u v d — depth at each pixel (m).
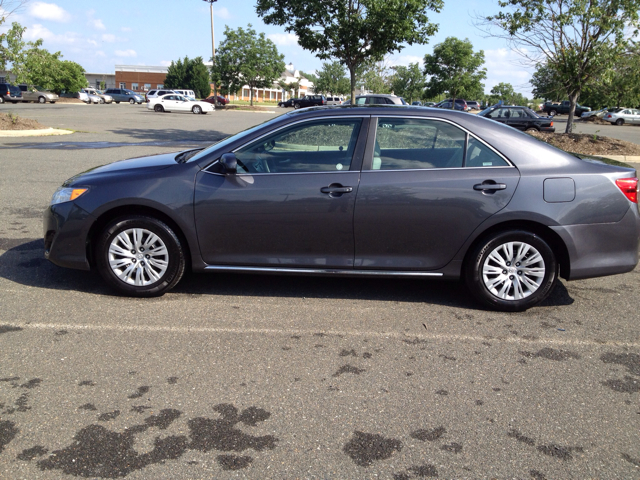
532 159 4.10
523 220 4.07
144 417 2.70
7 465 2.32
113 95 61.22
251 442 2.53
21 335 3.58
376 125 4.19
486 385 3.12
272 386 3.04
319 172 4.12
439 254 4.15
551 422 2.77
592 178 4.05
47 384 2.98
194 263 4.26
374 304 4.36
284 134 4.23
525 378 3.22
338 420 2.73
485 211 4.03
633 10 13.52
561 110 52.28
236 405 2.84
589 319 4.16
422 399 2.95
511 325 4.02
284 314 4.09
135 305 4.18
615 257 4.13
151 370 3.17
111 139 17.05
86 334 3.63
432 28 14.99
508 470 2.39
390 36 14.79
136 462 2.37
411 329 3.89
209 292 4.52
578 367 3.38
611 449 2.56
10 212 6.96
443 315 4.18
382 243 4.14
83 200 4.18
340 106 4.39
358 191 4.05
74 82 60.53
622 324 4.08
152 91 49.56
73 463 2.35
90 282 4.64
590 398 3.01
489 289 4.21
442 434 2.64
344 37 15.00
